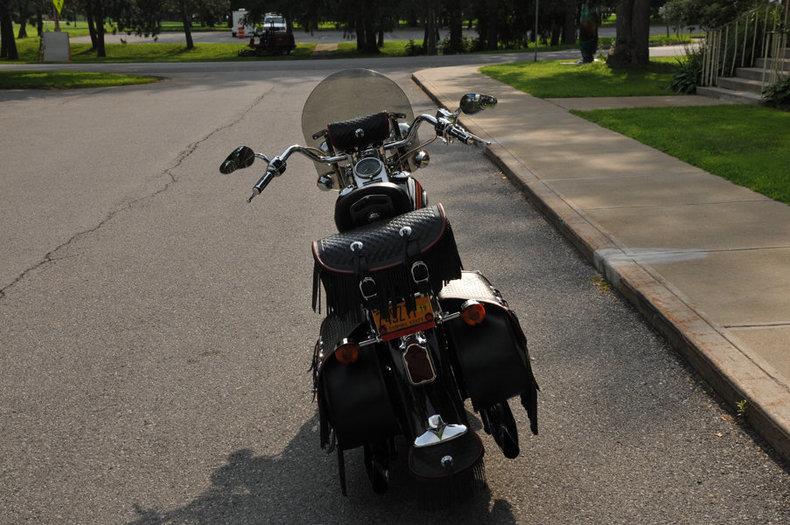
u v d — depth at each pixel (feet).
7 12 182.80
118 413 15.14
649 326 17.46
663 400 14.29
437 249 10.53
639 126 41.96
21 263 24.61
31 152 44.27
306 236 26.48
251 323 19.17
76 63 138.31
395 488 12.26
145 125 53.47
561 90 61.62
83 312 20.36
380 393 10.65
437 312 11.05
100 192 33.96
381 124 12.81
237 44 226.99
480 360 10.90
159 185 34.99
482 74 80.28
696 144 35.73
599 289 19.86
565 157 34.47
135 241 26.55
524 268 21.79
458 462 10.01
